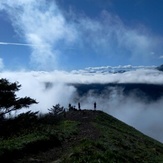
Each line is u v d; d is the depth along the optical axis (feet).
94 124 128.98
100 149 68.59
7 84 84.64
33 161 60.49
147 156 88.07
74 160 56.95
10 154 61.72
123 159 67.00
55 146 75.15
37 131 86.07
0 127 83.20
